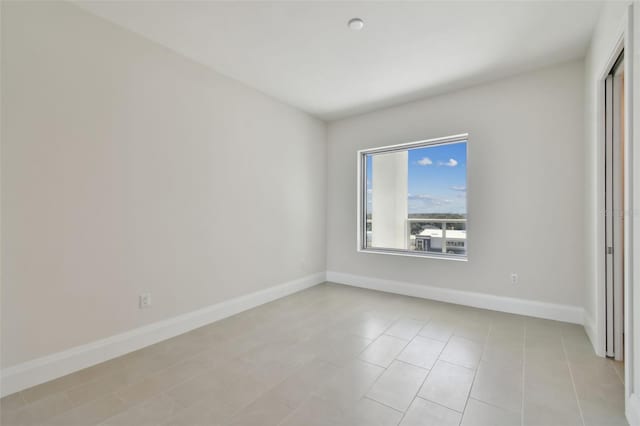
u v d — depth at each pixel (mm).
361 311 3461
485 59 2990
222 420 1655
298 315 3342
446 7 2236
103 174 2350
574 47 2779
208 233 3139
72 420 1658
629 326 1625
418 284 4031
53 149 2094
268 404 1793
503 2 2184
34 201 2014
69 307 2168
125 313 2480
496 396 1854
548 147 3148
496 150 3439
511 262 3363
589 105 2715
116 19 2365
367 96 3891
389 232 4781
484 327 2955
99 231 2330
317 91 3748
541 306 3199
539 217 3207
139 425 1618
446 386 1966
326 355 2406
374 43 2711
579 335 2746
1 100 1884
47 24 2064
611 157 2318
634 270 1576
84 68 2246
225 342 2662
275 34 2574
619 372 2113
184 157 2918
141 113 2588
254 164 3670
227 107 3334
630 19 1623
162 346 2586
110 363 2295
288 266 4188
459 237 3982
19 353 1948
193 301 2992
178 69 2865
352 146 4664
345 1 2172
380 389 1938
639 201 1545
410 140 4082
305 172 4488
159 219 2719
